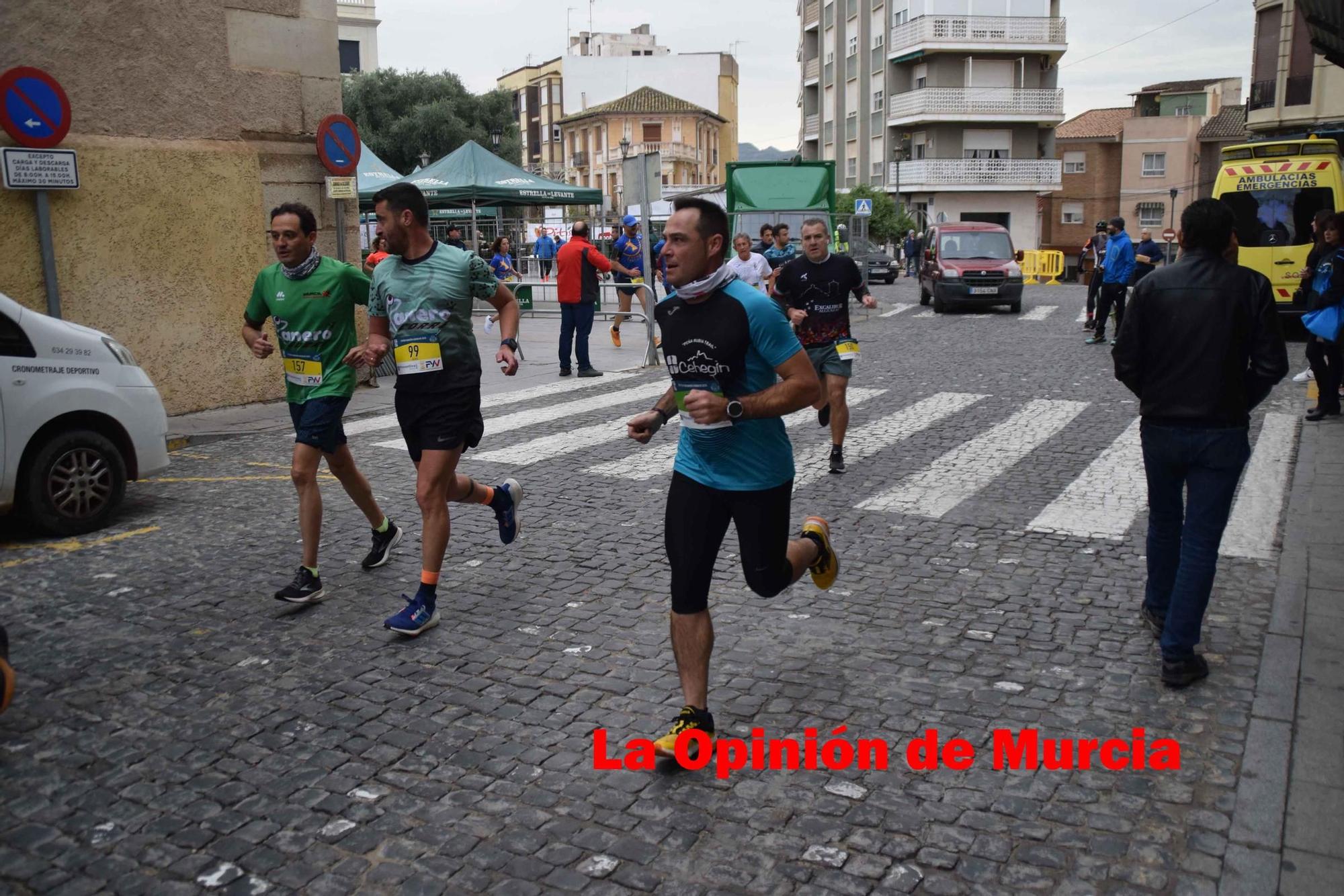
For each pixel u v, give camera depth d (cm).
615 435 961
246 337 539
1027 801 339
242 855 314
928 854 311
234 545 635
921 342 1683
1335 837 315
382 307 489
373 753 376
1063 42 5009
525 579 566
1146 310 425
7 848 318
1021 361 1412
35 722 400
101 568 591
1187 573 414
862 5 5597
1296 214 1680
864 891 294
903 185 5241
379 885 299
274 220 515
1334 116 2972
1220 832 320
